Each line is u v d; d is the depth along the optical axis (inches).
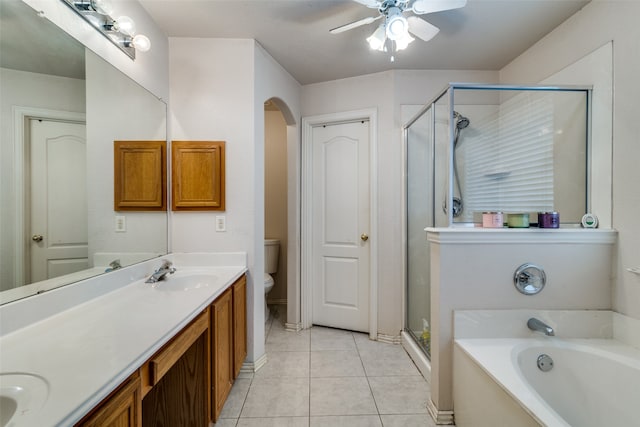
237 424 61.2
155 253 73.5
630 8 58.0
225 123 80.7
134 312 45.8
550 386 57.4
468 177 72.7
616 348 57.5
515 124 73.9
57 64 45.6
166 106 78.9
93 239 53.2
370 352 93.1
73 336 36.8
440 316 62.6
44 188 43.3
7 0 37.9
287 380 77.5
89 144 52.2
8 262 37.8
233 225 81.1
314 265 113.8
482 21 73.9
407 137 98.4
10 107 38.3
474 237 62.0
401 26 55.7
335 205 110.6
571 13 70.9
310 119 110.5
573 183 69.5
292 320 110.8
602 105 64.3
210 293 55.9
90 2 49.9
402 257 99.0
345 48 86.1
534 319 62.0
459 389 59.6
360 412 65.1
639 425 49.7
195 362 56.2
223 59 80.7
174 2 66.7
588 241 62.4
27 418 22.3
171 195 80.4
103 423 27.5
